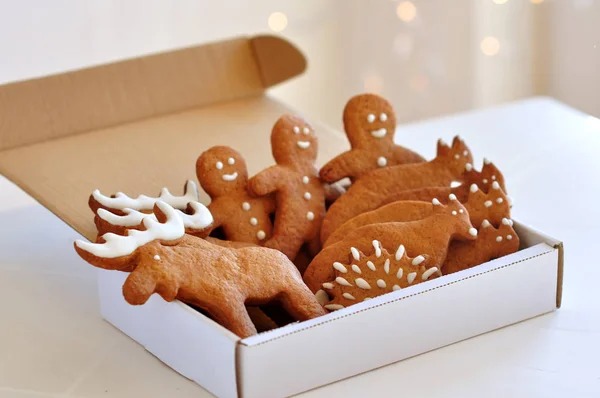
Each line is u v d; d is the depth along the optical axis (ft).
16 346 3.03
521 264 2.99
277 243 3.19
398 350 2.92
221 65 3.80
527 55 5.13
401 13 5.25
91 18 4.47
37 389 2.89
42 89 3.54
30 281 3.28
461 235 3.06
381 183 3.23
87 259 2.83
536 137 3.98
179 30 4.73
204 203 3.34
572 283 3.18
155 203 2.99
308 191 3.25
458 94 5.34
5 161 3.42
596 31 4.80
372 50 5.31
